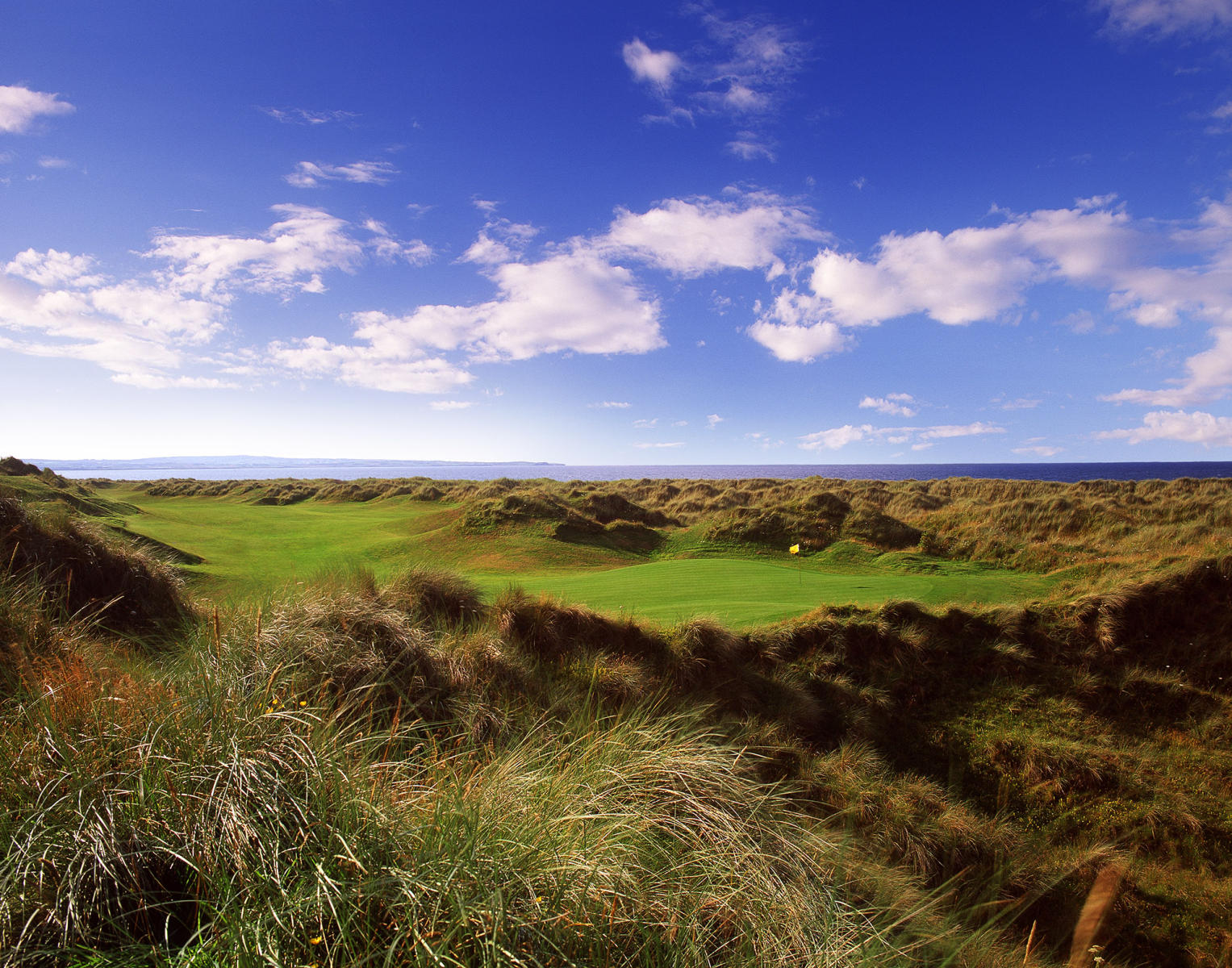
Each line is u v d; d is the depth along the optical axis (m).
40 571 6.38
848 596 12.40
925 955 3.54
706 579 14.62
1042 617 10.30
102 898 2.37
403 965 2.22
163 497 41.91
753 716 7.96
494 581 14.93
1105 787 7.75
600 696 7.21
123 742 2.96
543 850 2.71
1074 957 4.77
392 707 5.23
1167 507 23.22
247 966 2.09
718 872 3.10
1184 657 9.60
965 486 33.34
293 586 7.25
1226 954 5.80
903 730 8.66
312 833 2.62
